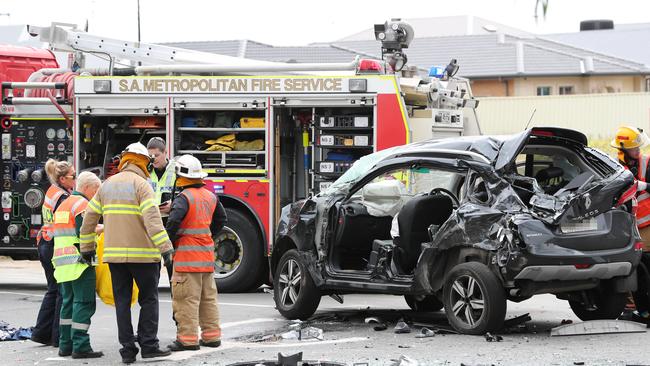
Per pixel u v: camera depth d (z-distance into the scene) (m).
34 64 18.47
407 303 13.84
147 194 9.80
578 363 9.12
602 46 67.88
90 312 10.33
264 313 13.62
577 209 10.69
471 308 10.88
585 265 10.60
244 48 52.97
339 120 16.22
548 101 46.78
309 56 52.44
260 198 16.34
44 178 17.39
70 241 10.24
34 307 14.72
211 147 16.62
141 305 10.03
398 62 16.59
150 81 16.73
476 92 58.09
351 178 12.48
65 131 17.38
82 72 17.62
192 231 10.42
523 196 10.96
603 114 46.06
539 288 10.67
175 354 10.26
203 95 16.52
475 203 10.93
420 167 11.62
